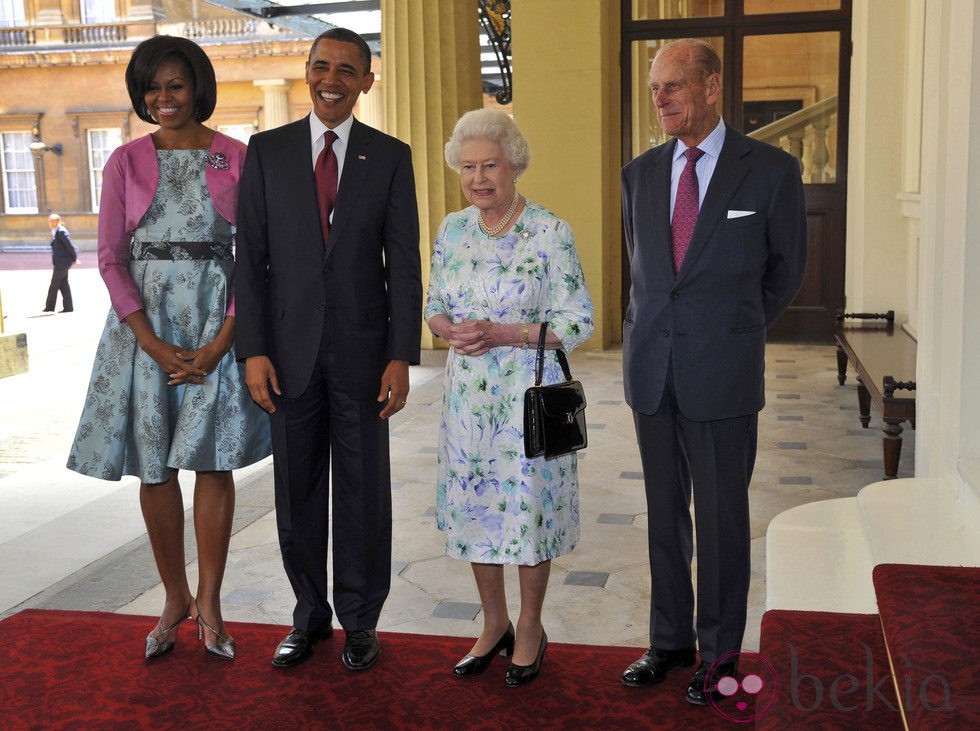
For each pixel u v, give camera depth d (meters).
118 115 31.47
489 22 10.21
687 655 3.07
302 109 29.05
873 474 5.25
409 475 5.38
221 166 3.22
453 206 9.80
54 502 5.11
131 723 2.82
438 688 3.02
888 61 7.57
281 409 3.12
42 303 15.94
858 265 8.02
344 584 3.21
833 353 9.09
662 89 2.80
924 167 3.92
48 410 7.58
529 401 2.84
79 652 3.28
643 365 2.93
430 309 3.12
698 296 2.83
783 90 9.51
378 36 14.29
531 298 2.97
